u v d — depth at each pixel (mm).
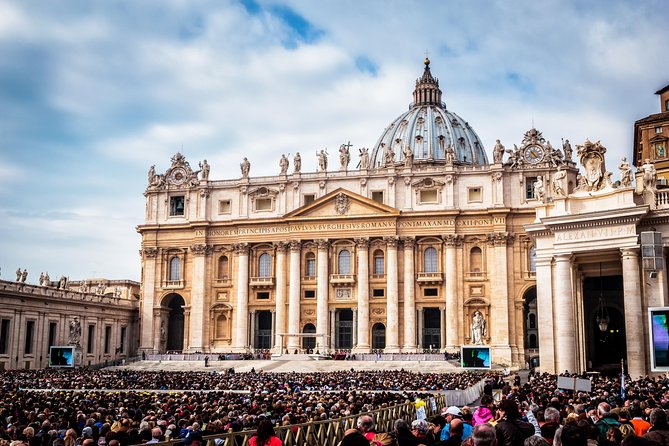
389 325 107188
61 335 103625
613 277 74750
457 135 174375
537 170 106500
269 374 71938
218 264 117750
